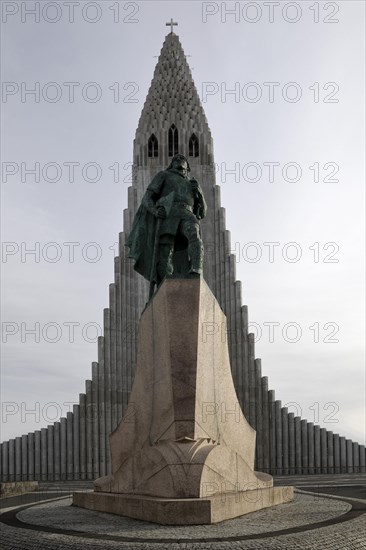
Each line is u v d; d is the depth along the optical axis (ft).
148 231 46.01
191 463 34.22
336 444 134.92
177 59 166.71
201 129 156.15
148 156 154.71
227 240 145.59
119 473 41.24
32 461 131.54
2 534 30.99
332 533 28.48
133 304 142.00
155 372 39.81
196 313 38.65
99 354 136.56
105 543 26.58
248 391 135.85
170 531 29.19
